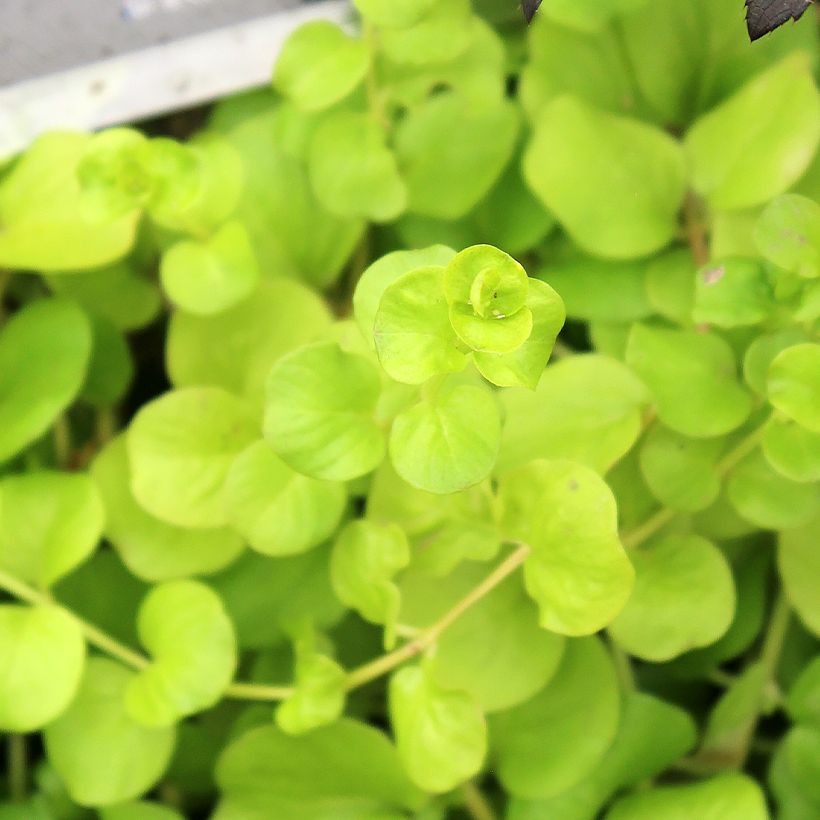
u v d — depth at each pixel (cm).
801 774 35
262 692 34
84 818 36
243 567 36
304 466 31
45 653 33
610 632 34
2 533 34
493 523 33
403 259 30
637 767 35
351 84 36
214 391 35
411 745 32
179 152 34
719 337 35
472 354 29
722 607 34
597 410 34
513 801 35
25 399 36
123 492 36
